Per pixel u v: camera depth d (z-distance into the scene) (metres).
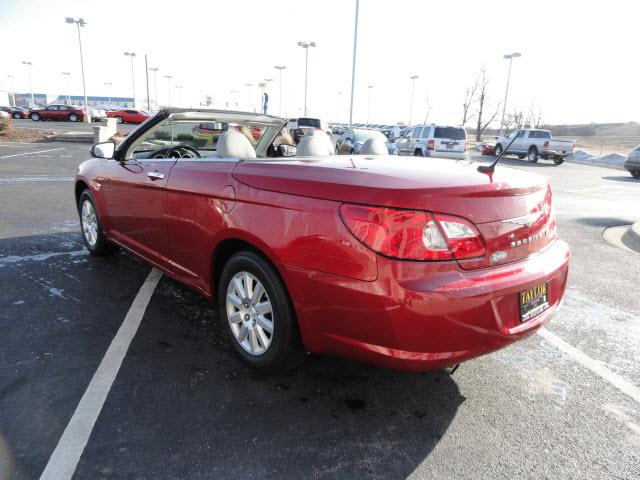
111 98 111.56
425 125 19.11
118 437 2.30
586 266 5.63
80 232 6.16
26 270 4.59
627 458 2.31
